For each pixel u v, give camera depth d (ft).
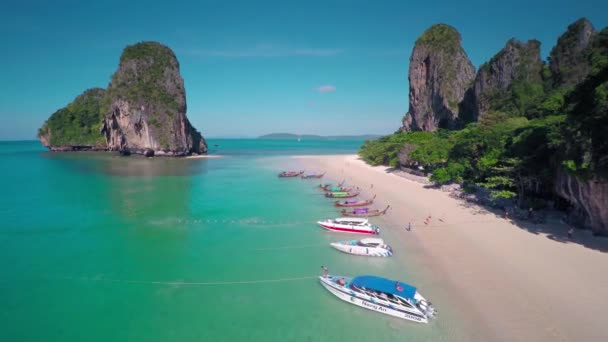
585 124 88.53
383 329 61.31
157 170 266.36
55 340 59.98
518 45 327.67
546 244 90.79
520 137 132.36
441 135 293.02
